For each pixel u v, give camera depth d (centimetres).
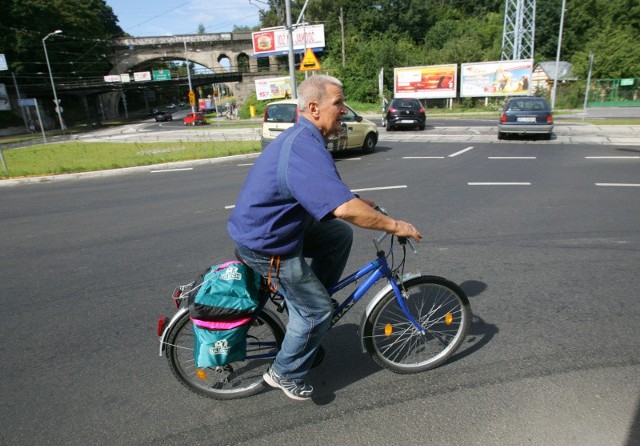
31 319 381
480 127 2048
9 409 266
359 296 273
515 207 670
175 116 7675
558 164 1026
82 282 460
